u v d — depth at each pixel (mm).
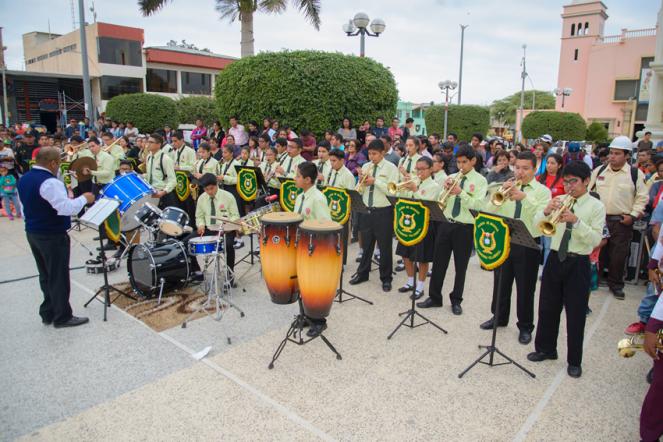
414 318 5363
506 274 4930
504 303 5023
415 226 4781
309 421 3443
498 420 3496
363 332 4965
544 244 6254
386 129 11930
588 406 3695
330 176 6582
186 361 4309
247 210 8797
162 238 6117
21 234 9414
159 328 4988
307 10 14648
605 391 3910
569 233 3863
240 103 11836
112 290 5801
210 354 4441
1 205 11852
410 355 4469
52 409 3582
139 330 4945
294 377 4039
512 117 64625
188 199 8758
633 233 6680
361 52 12203
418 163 5512
